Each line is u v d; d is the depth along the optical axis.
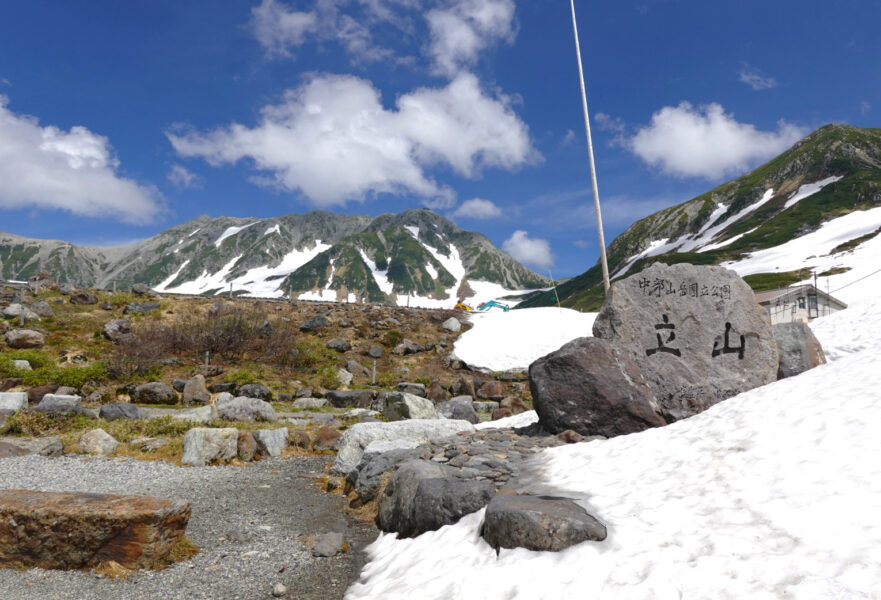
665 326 12.48
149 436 14.60
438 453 10.41
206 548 7.53
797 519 5.21
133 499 7.16
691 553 5.07
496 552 5.99
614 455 9.03
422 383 29.73
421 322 42.84
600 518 6.15
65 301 35.03
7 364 21.08
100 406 18.94
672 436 9.30
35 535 6.54
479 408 24.58
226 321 31.47
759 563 4.63
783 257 154.00
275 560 7.21
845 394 8.38
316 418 19.27
